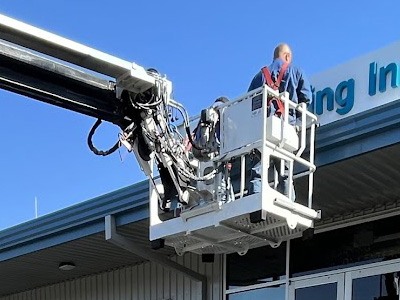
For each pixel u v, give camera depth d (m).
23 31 5.07
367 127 7.14
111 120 5.80
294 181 7.96
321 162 7.52
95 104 5.67
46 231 10.96
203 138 6.41
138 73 5.61
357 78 8.34
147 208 9.49
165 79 5.82
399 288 8.65
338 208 9.16
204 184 6.34
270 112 6.46
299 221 6.17
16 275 13.30
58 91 5.54
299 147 6.68
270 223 6.22
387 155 7.33
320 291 9.47
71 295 13.56
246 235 6.36
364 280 9.03
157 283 11.87
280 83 7.10
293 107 6.70
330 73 8.60
